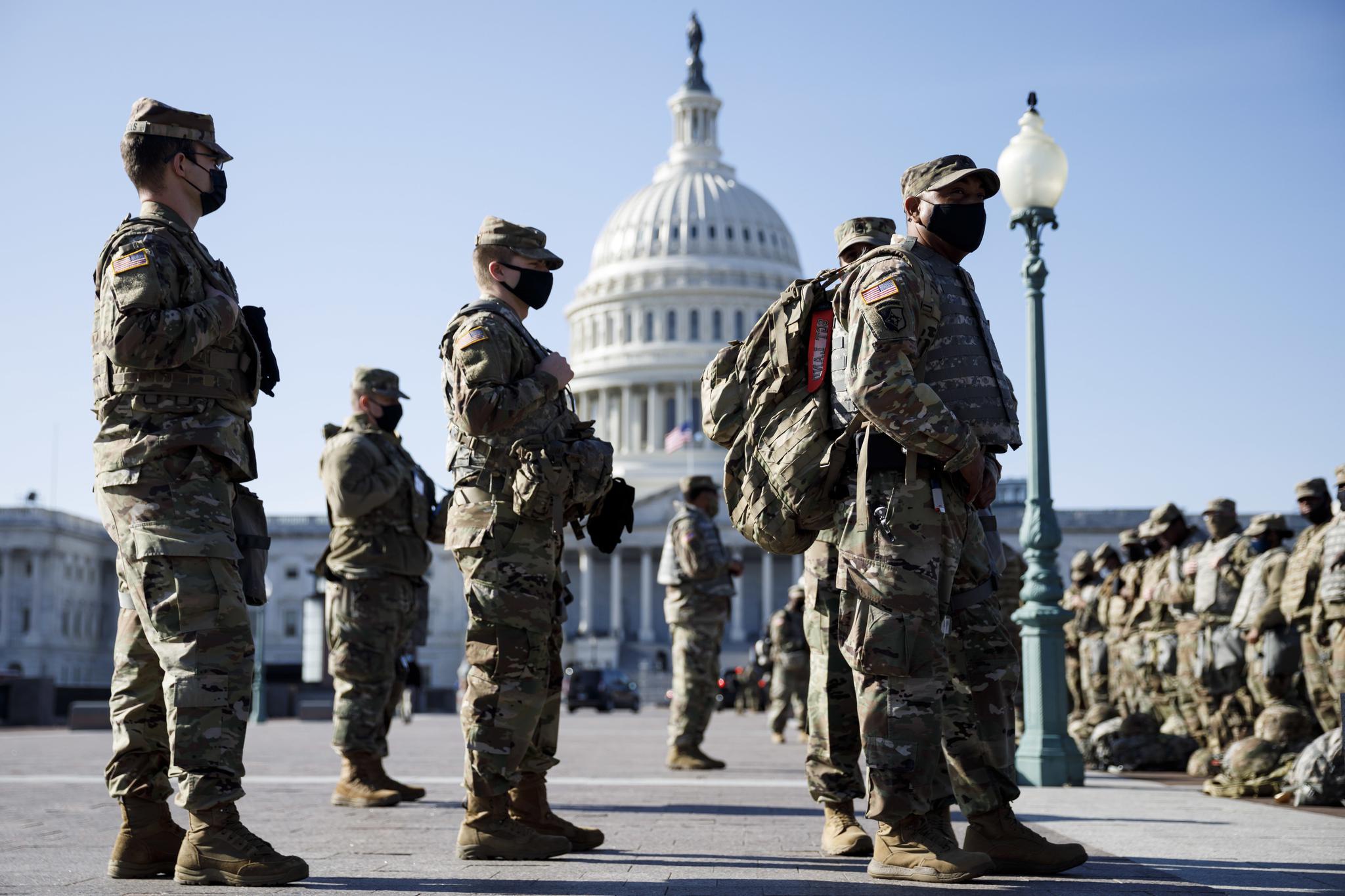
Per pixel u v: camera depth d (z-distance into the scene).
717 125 161.50
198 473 6.44
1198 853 7.63
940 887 6.12
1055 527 13.61
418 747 23.05
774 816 9.91
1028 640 13.48
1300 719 12.87
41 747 23.02
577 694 71.12
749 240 148.75
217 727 6.32
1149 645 18.55
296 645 124.25
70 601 127.50
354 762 10.90
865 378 6.04
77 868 7.00
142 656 6.68
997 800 6.75
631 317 145.88
